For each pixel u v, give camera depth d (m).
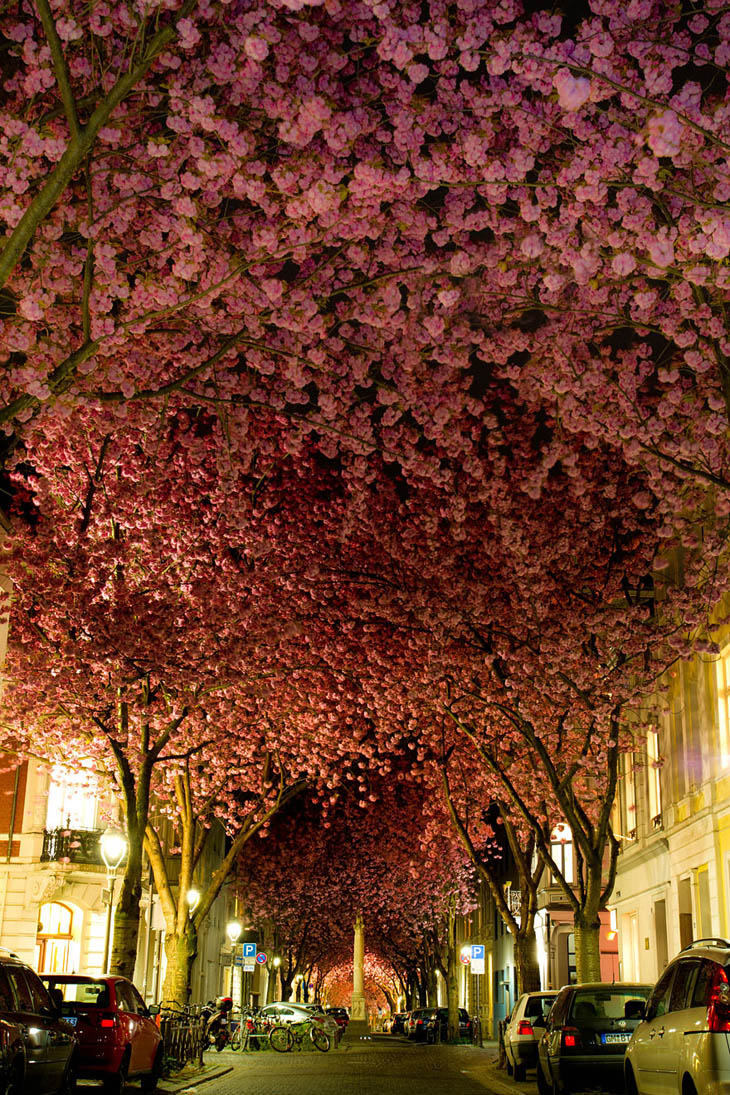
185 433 24.17
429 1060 34.38
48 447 24.77
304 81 11.35
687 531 24.97
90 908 35.16
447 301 13.30
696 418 18.20
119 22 9.64
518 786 29.55
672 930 28.80
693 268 12.65
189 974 29.73
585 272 13.22
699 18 12.19
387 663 29.31
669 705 29.11
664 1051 10.92
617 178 12.76
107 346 14.68
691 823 26.38
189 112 10.52
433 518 26.80
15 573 23.67
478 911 71.94
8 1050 10.91
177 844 46.91
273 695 30.39
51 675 23.59
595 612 24.52
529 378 20.16
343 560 28.70
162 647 23.47
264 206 12.73
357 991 69.00
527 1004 24.64
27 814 34.53
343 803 53.78
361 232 13.85
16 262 8.95
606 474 25.27
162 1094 19.39
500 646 24.53
